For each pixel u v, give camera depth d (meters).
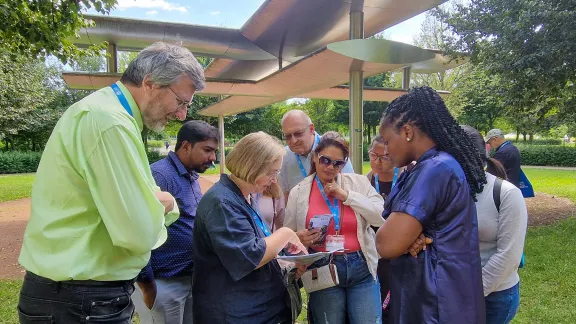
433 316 1.36
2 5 4.30
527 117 8.88
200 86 1.60
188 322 2.44
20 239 7.32
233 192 1.77
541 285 4.51
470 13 7.74
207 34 8.61
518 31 6.86
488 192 1.93
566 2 6.43
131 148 1.38
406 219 1.39
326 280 2.22
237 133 31.20
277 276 1.86
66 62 5.65
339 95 10.73
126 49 8.84
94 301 1.38
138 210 1.35
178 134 2.41
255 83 8.16
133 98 1.52
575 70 6.64
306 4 6.28
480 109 26.50
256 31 7.84
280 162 1.81
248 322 1.72
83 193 1.36
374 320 2.28
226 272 1.72
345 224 2.30
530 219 8.41
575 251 5.78
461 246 1.39
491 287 1.88
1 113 14.25
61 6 4.91
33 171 25.81
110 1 5.06
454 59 8.33
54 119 28.36
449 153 1.50
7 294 4.42
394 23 6.34
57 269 1.33
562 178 16.66
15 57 6.33
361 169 5.74
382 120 1.62
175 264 2.25
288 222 2.45
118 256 1.43
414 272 1.42
